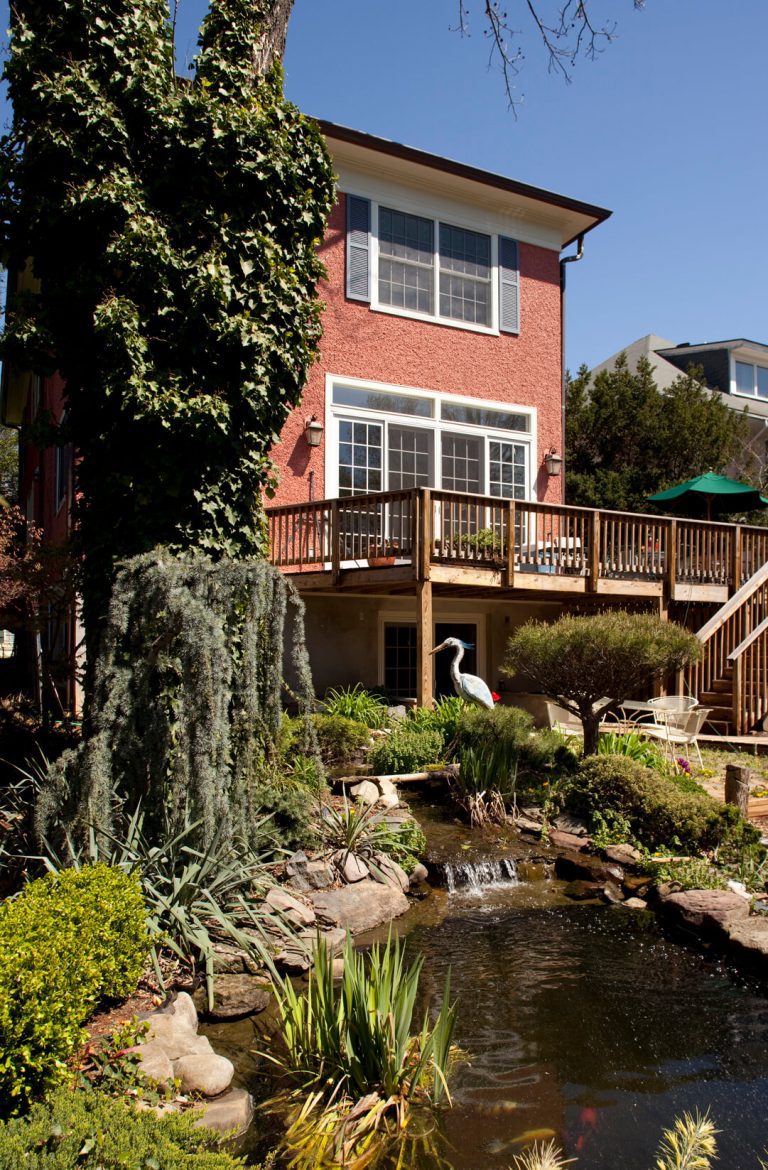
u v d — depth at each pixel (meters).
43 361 7.08
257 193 7.16
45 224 6.84
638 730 10.39
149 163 6.95
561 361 16.16
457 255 15.05
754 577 12.53
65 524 14.39
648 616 8.40
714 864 6.55
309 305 7.42
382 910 5.69
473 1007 4.44
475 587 11.80
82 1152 2.53
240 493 7.04
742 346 28.16
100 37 6.80
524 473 15.61
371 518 11.41
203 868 4.71
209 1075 3.46
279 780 6.36
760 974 4.87
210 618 4.86
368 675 13.34
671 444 22.31
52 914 3.54
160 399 6.45
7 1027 2.86
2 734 8.14
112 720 4.80
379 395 14.02
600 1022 4.28
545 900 6.18
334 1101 3.51
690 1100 3.56
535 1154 3.15
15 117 6.86
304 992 4.46
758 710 11.75
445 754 8.75
